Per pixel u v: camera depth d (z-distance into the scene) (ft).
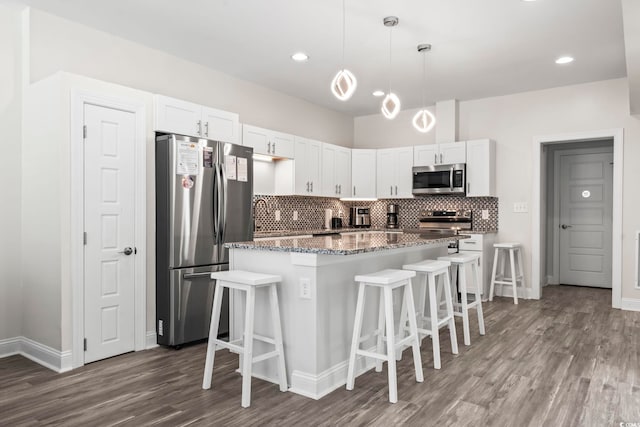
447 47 13.47
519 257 18.26
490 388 8.79
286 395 8.48
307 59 14.57
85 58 11.96
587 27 11.98
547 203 22.08
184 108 12.55
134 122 11.35
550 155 22.08
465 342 11.77
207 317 12.15
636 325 13.74
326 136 21.30
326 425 7.24
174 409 7.86
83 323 10.25
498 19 11.53
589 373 9.59
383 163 21.29
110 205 10.80
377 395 8.47
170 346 11.71
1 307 10.93
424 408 7.89
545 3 10.62
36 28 11.03
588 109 17.04
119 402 8.16
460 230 19.25
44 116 10.39
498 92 18.42
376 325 10.55
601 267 21.01
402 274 8.97
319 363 8.57
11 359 10.70
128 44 12.95
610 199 20.76
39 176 10.55
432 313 10.00
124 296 11.08
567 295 18.99
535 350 11.25
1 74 10.88
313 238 12.48
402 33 12.44
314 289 8.50
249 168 13.47
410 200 21.63
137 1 10.62
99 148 10.59
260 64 15.05
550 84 17.28
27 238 11.00
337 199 22.25
